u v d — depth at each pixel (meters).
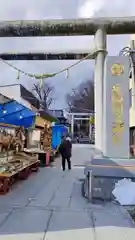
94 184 7.01
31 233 4.66
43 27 9.13
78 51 10.58
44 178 10.80
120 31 9.16
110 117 7.49
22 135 11.98
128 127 7.45
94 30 9.15
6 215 5.66
